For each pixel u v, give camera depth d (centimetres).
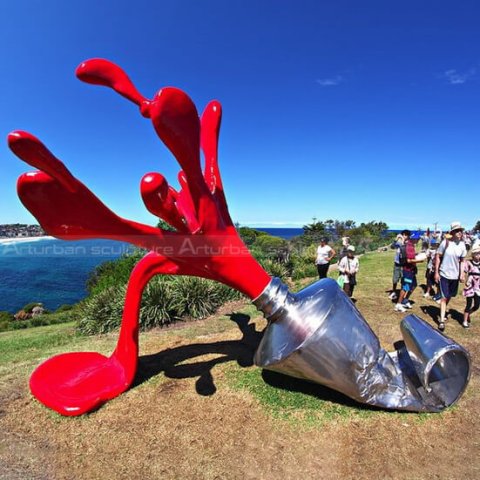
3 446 284
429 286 709
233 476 246
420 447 271
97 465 262
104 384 355
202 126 361
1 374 420
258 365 334
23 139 233
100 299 698
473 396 338
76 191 274
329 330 301
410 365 342
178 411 323
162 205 283
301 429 292
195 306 662
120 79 279
